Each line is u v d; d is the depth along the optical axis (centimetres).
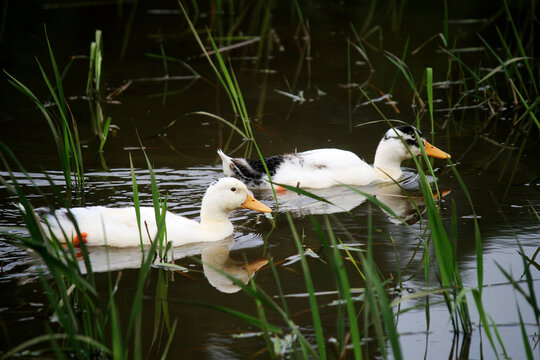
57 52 2269
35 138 1566
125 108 1820
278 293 886
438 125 1722
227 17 2738
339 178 1382
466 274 945
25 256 973
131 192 1268
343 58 2278
